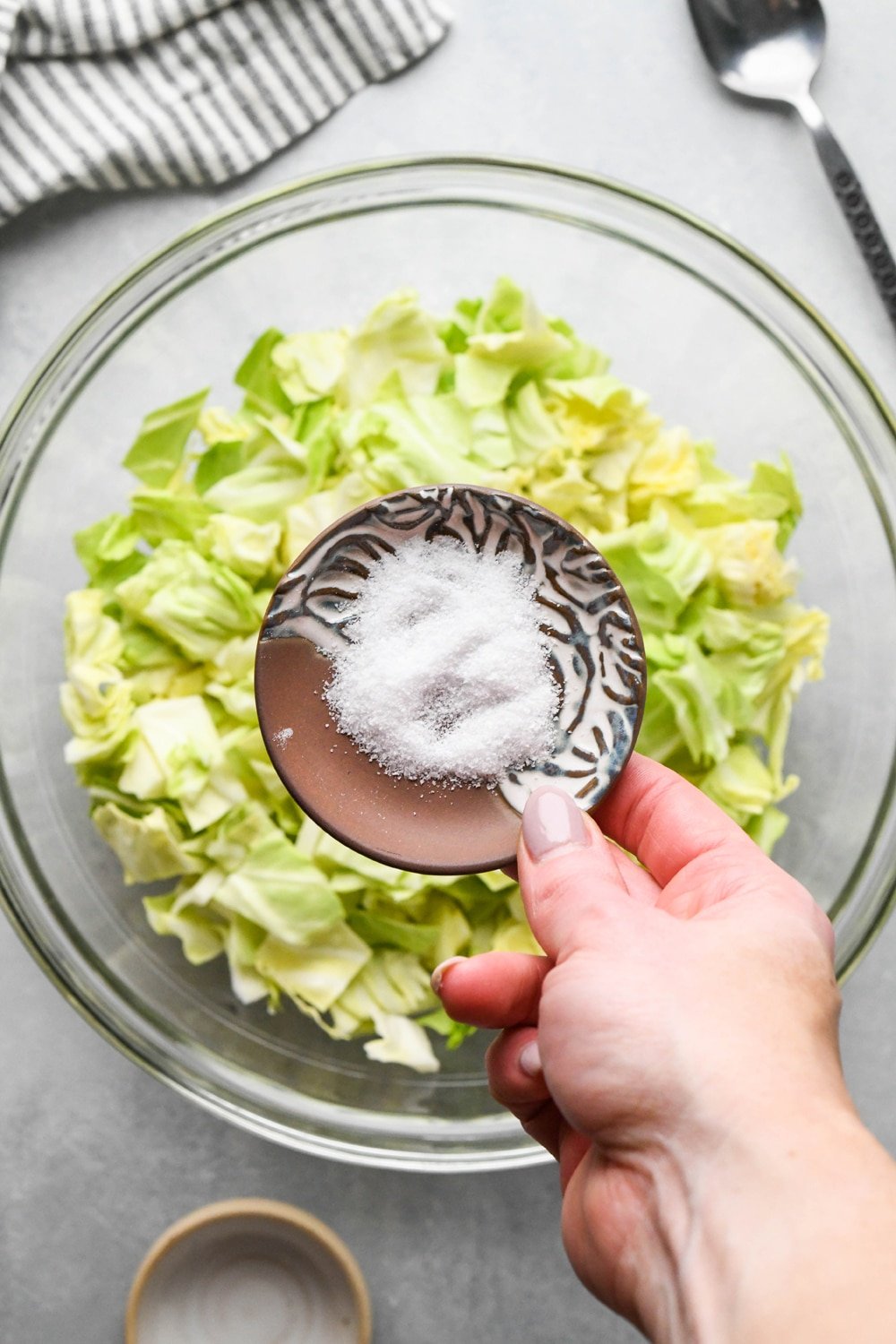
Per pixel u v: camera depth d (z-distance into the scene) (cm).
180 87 54
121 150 54
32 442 53
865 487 54
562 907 40
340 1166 55
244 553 50
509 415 52
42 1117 55
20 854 53
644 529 51
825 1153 35
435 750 41
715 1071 37
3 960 55
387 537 42
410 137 55
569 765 42
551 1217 55
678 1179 37
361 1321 52
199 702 52
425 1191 55
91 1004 52
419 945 51
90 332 53
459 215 55
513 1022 45
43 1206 55
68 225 55
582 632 42
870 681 55
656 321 56
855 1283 34
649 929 39
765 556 51
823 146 54
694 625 52
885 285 54
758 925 40
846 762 55
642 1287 38
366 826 41
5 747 54
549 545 42
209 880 51
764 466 52
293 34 54
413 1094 54
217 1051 54
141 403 55
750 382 55
